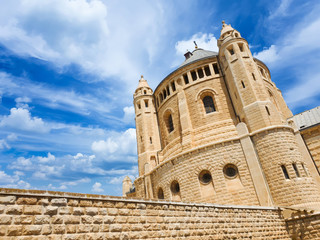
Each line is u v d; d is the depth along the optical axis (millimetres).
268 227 18766
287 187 23641
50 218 8250
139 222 10906
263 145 26359
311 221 20031
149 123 45250
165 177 32312
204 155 29234
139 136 45219
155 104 47062
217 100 35188
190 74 38594
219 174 27672
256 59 37438
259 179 25359
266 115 28062
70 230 8586
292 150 25406
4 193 7547
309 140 27469
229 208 16156
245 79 31062
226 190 26750
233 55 33469
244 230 16281
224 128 32500
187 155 30453
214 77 36688
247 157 26875
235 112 33531
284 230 20578
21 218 7613
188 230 12820
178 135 36875
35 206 8062
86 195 9578
